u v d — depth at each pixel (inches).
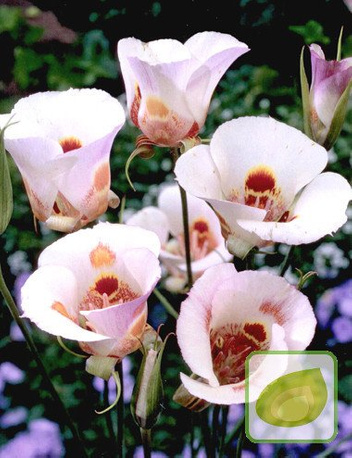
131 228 23.0
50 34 61.9
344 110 25.5
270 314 22.4
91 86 59.5
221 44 24.6
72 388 37.8
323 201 23.0
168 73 23.8
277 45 52.7
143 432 22.5
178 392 21.7
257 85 53.1
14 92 61.3
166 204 32.8
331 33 54.1
